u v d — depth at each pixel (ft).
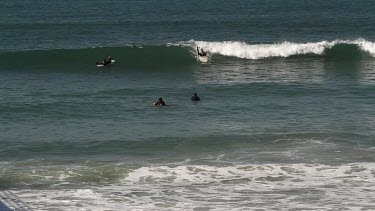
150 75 444.55
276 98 375.86
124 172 258.98
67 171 259.80
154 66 472.44
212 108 354.74
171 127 320.50
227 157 276.82
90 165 268.00
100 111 350.23
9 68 465.88
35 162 272.72
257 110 350.43
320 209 218.79
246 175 254.47
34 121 333.21
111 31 650.84
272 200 227.81
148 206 223.30
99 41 586.04
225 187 242.17
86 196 233.14
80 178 253.44
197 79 428.56
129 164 267.80
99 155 282.77
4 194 235.20
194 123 326.85
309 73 444.14
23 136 308.60
